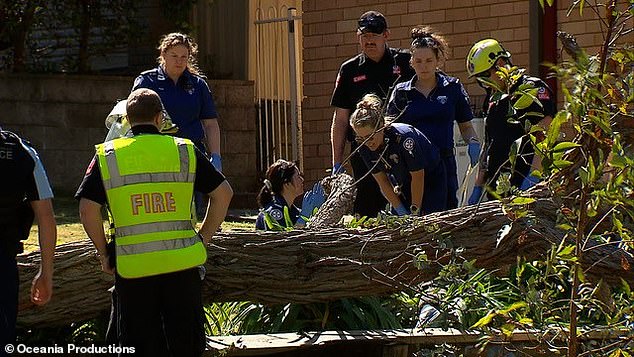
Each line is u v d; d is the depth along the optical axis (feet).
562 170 26.30
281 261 37.32
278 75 87.81
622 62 25.03
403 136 43.78
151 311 32.60
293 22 83.41
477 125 63.98
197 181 33.30
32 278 36.22
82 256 36.63
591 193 25.76
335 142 51.34
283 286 37.32
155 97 33.53
